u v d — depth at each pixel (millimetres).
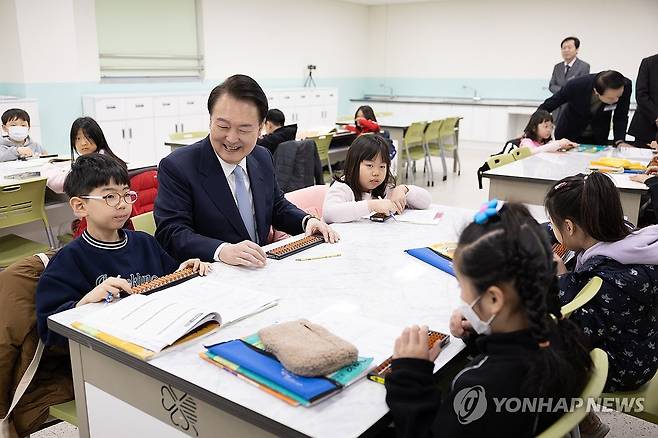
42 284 1474
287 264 1684
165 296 1390
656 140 4207
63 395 1552
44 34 6098
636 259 1478
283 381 979
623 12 8375
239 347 1104
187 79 7941
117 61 7008
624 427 2160
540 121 4520
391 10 10688
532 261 878
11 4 5832
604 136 4426
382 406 947
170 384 1063
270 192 2135
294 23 9375
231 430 1039
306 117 9430
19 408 1518
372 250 1821
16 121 4352
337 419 908
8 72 6125
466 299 950
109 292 1394
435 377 1024
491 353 937
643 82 4422
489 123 9352
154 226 2168
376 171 2320
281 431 899
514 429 909
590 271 1506
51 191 3518
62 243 3457
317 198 2576
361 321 1253
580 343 991
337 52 10406
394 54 10844
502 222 915
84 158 1625
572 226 1562
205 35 7965
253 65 8797
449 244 1824
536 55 9258
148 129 6949
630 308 1471
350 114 10961
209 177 1935
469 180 7086
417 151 6727
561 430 860
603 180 1536
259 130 1888
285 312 1329
